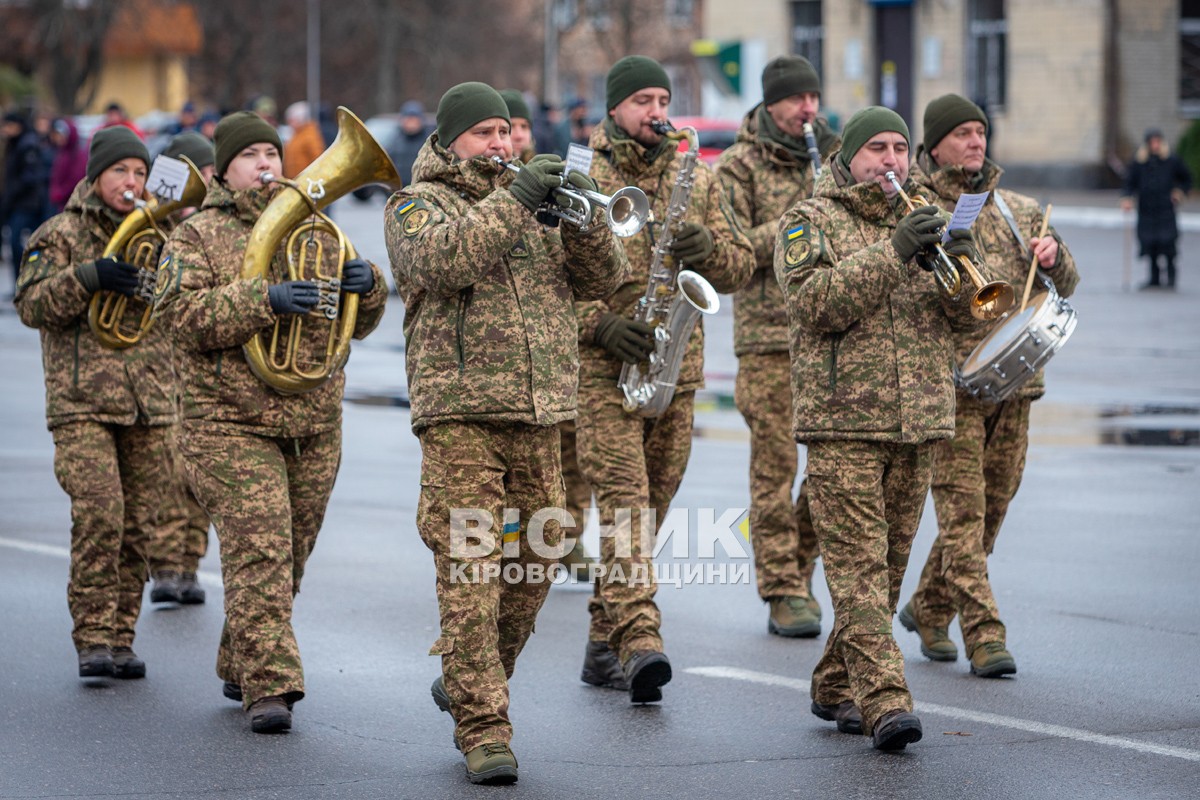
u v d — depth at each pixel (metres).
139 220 21.80
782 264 18.44
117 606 21.91
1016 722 19.34
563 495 18.08
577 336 18.95
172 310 18.95
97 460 21.52
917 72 118.94
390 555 28.52
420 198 17.64
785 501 23.91
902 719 17.75
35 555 28.39
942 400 18.38
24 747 18.69
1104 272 76.31
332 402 19.64
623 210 17.48
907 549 18.98
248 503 18.98
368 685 21.20
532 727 19.45
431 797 16.95
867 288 17.70
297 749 18.58
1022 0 114.94
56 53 188.25
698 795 16.95
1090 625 23.64
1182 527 29.69
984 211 21.89
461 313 17.39
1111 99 114.12
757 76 123.94
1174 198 69.00
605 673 21.20
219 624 24.48
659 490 22.00
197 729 19.38
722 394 46.78
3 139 79.69
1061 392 45.50
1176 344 54.44
